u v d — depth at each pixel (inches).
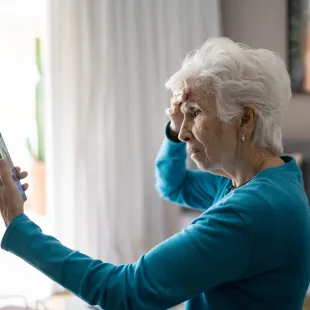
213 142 34.9
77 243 97.3
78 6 92.6
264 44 111.0
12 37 98.0
